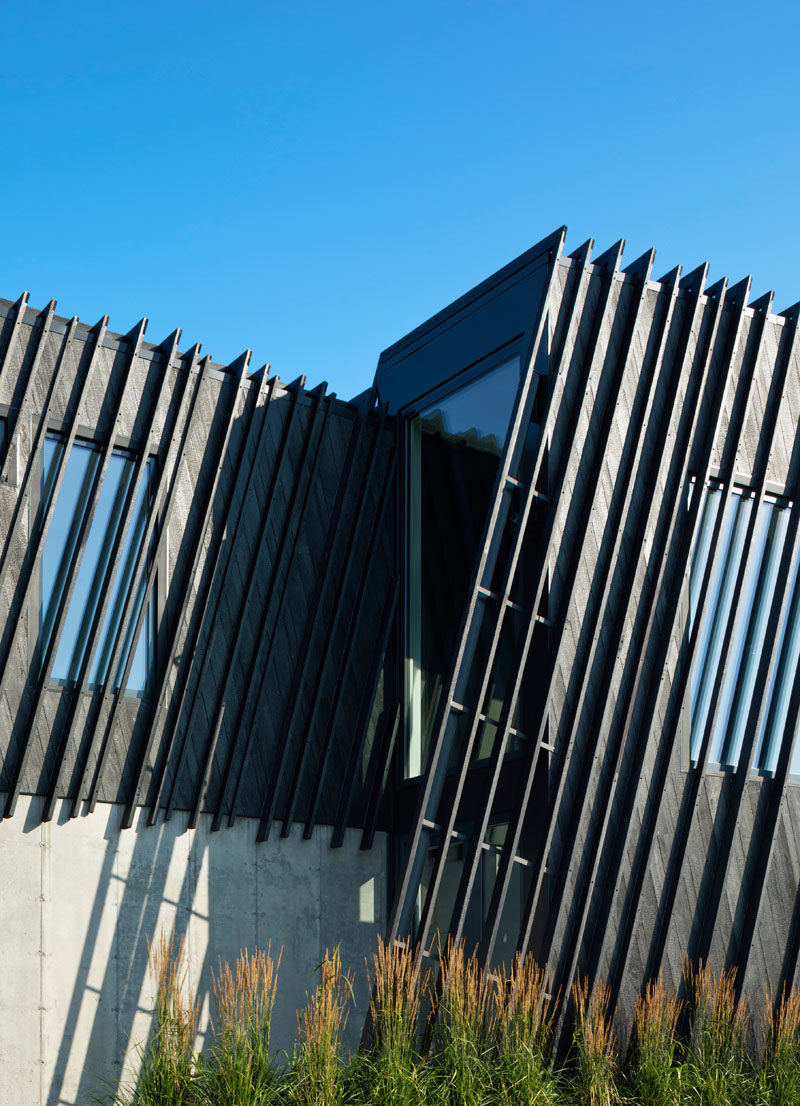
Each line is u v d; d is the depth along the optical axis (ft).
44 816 28.55
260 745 32.60
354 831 33.22
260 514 33.60
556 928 27.55
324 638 34.04
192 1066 24.62
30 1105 26.91
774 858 30.58
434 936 28.60
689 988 28.89
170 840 30.45
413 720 33.71
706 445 30.99
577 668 29.07
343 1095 23.86
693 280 31.50
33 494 29.37
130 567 31.27
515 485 29.40
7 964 27.43
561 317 30.12
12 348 29.55
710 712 30.35
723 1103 25.50
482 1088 24.34
